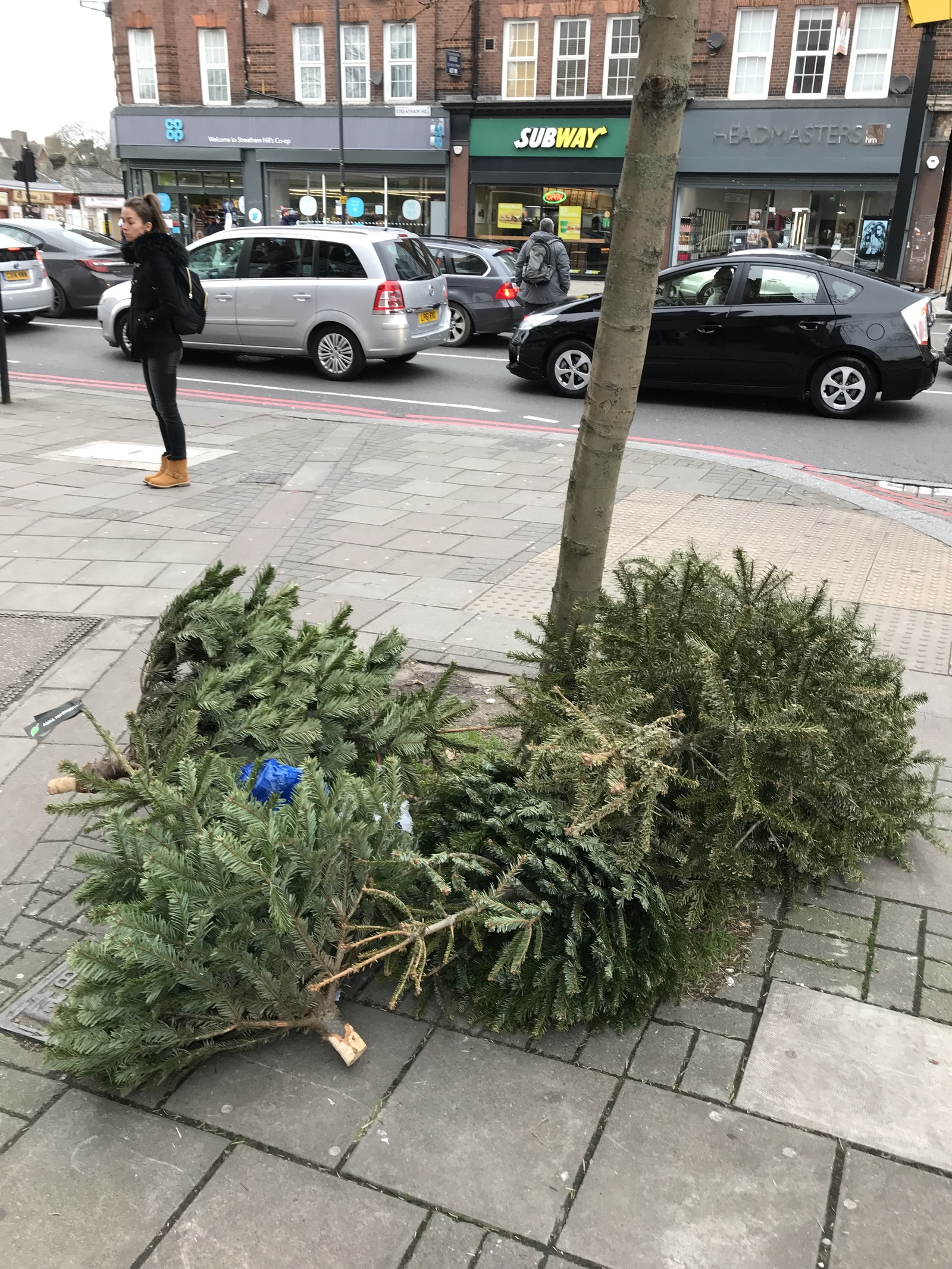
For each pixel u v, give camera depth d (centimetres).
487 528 669
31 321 1734
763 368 1130
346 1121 223
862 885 312
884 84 2366
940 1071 240
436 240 1681
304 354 1300
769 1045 247
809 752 282
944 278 2512
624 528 682
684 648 297
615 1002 244
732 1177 212
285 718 294
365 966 263
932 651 480
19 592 531
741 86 2455
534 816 266
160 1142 217
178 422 735
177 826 244
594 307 1200
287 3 2791
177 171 3114
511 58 2650
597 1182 210
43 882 302
